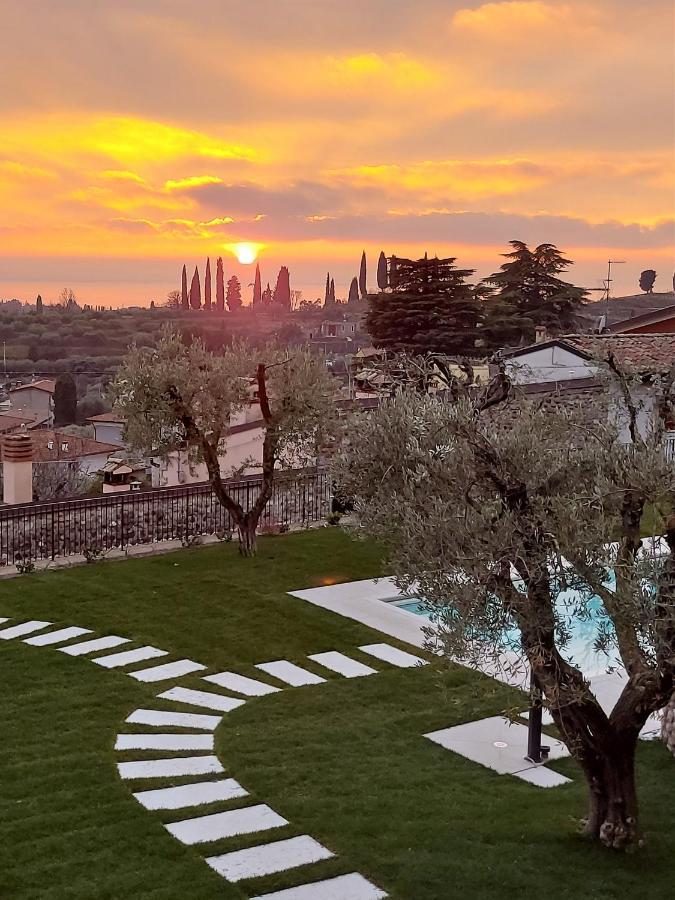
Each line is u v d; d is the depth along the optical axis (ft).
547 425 27.50
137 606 51.19
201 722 36.37
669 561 22.97
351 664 43.29
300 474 63.10
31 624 48.34
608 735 25.03
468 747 34.30
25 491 69.62
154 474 95.04
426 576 24.57
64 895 23.34
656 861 24.98
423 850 25.72
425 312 162.61
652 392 29.99
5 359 328.08
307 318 517.96
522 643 24.43
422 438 27.17
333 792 29.89
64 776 30.91
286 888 23.91
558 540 23.07
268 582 55.57
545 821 27.58
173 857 25.45
